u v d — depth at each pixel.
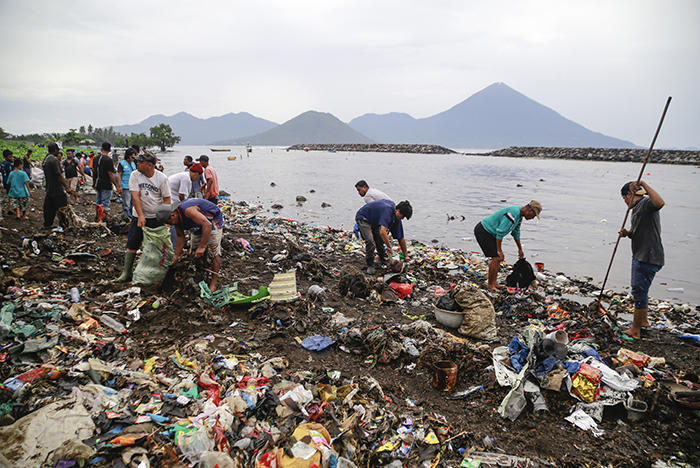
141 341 4.73
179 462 2.93
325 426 3.49
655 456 3.55
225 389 3.88
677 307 7.50
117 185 10.35
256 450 3.16
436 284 8.38
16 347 3.91
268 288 6.37
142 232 6.39
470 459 3.36
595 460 3.47
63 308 4.98
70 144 90.88
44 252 7.23
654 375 4.70
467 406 4.10
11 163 13.79
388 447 3.41
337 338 5.29
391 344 4.98
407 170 45.41
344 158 79.44
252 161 64.62
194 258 6.05
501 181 32.78
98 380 3.73
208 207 6.19
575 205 20.50
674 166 62.03
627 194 6.02
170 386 3.86
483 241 7.70
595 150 87.75
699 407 4.04
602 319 6.20
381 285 7.31
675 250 12.05
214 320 5.46
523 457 3.43
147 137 130.88
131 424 3.23
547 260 11.09
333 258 9.88
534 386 4.17
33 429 2.97
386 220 8.38
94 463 2.84
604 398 4.10
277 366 4.47
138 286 6.11
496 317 6.67
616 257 11.40
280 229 12.81
